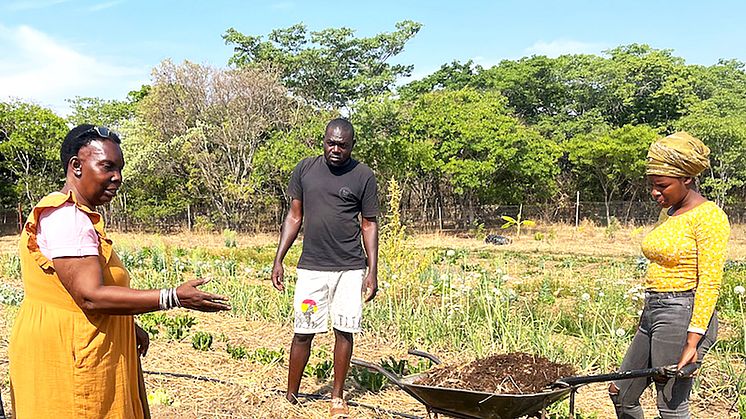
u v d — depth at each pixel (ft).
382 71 137.28
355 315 18.20
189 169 111.55
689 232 13.15
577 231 108.88
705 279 12.89
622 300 34.63
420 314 29.37
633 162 117.70
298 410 18.47
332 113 109.29
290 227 18.97
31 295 10.07
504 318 28.14
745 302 35.78
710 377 21.61
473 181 106.63
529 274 53.62
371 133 105.40
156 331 27.55
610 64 146.92
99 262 9.99
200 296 9.67
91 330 10.00
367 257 19.54
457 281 34.86
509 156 107.04
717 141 116.26
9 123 117.29
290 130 111.04
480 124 107.96
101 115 146.82
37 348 9.89
